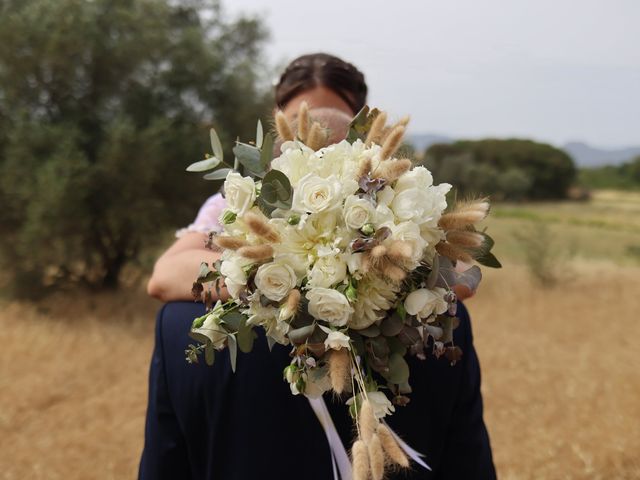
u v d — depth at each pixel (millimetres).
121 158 8719
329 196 954
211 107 10422
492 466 1350
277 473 1175
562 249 14414
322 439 1174
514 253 16469
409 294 1004
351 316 993
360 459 874
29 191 8352
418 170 1030
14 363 6133
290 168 1016
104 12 9414
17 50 8789
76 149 8703
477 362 1339
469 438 1312
